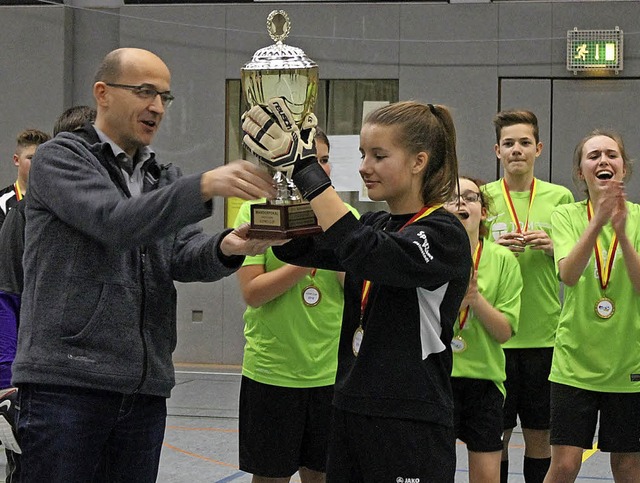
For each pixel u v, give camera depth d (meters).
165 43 11.95
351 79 11.71
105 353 3.65
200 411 9.51
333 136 11.28
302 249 3.65
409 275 3.30
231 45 11.84
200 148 11.95
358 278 3.58
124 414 3.77
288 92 3.53
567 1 11.27
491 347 5.51
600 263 5.70
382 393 3.41
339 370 3.58
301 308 5.39
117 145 3.83
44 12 11.97
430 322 3.45
